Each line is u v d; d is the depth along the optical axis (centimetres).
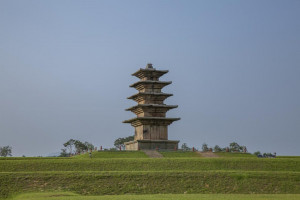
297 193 7450
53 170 8631
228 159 9444
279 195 7000
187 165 9050
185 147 17738
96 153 10838
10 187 7250
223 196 6781
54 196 6681
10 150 19662
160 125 12419
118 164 8994
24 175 7681
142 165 8981
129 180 7688
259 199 6450
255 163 9300
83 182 7544
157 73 12631
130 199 6278
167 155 10931
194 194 7069
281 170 9031
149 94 12375
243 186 7638
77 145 18625
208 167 9000
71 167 8781
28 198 6462
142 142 12006
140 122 12269
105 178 7719
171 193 7300
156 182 7656
